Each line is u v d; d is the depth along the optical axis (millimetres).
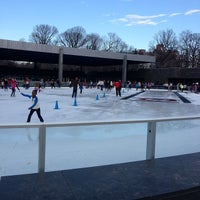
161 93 36375
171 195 3293
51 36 89438
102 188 3340
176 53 81188
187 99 25703
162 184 3533
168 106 18250
